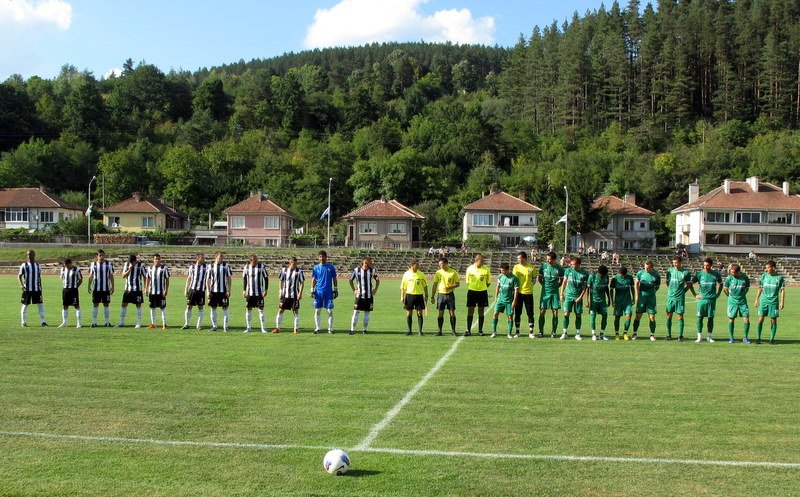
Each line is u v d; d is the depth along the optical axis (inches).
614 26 5639.8
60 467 261.9
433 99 6879.9
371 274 673.0
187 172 4040.4
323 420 326.6
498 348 569.0
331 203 3907.5
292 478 251.6
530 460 272.1
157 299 699.4
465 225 3041.3
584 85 5201.8
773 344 616.7
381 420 327.3
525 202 3061.0
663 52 4894.2
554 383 415.8
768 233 2950.3
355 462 269.1
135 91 6008.9
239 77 7559.1
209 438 298.2
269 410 344.5
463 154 4488.2
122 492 237.5
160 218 3422.7
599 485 246.5
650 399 373.7
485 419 330.0
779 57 4579.2
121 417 330.0
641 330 750.5
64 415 332.8
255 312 915.4
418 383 412.5
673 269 642.2
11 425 315.9
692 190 3228.3
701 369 468.8
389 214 2947.8
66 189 4180.6
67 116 4896.7
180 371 446.9
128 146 4857.3
